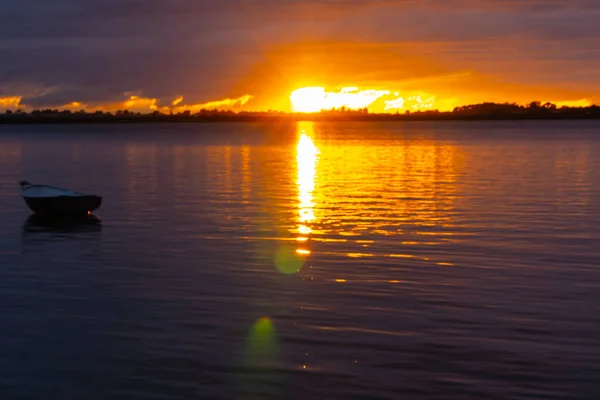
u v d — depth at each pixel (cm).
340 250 1866
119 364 1086
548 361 1083
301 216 2447
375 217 2409
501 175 3966
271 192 3178
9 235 2145
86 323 1274
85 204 2533
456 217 2397
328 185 3466
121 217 2483
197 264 1723
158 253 1855
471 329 1227
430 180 3700
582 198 2869
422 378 1027
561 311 1324
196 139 10944
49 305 1386
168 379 1031
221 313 1323
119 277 1600
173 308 1357
